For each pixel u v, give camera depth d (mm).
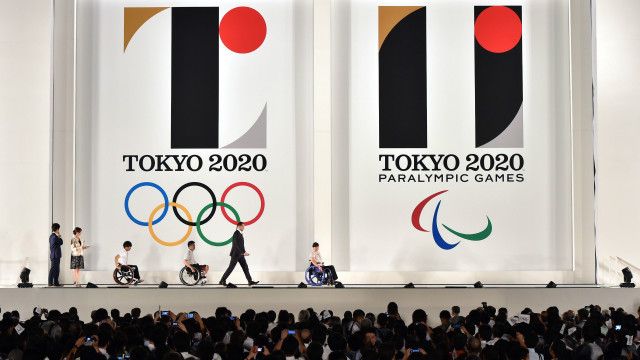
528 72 22875
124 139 22781
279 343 8289
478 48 22875
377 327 10789
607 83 22516
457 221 22672
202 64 22891
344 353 7445
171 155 22766
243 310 18625
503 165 22766
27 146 22438
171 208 22703
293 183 22750
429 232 22641
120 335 8188
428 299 18594
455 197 22719
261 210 22672
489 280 22578
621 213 22344
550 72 22844
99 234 22672
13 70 22500
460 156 22766
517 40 22891
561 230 22719
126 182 22750
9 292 18625
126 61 22875
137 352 7359
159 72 22875
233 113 22828
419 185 22703
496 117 22797
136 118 22812
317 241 22328
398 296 18625
